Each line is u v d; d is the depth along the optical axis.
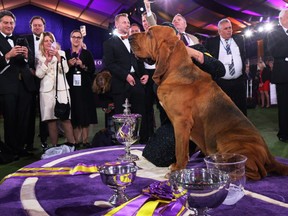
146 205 1.44
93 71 5.52
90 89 5.45
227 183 1.24
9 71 4.66
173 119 2.25
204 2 12.84
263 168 1.92
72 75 5.23
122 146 3.03
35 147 5.74
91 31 21.83
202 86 2.26
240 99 5.17
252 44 14.55
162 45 2.32
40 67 4.76
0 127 8.35
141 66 4.83
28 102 4.90
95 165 2.28
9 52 4.46
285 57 5.40
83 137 5.55
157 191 1.53
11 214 1.49
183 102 2.21
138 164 2.37
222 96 2.27
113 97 4.72
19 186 1.89
